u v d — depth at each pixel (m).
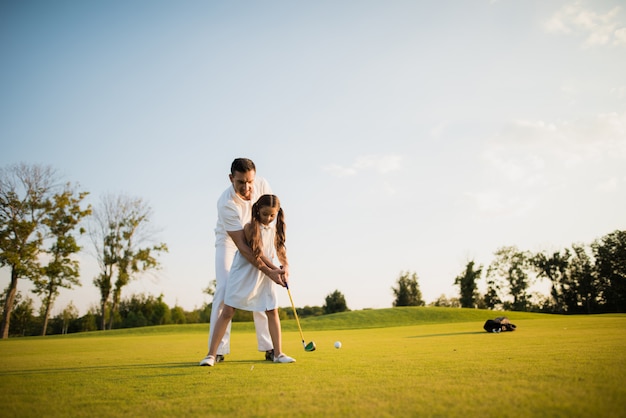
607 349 3.33
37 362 3.95
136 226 28.81
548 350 3.43
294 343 6.34
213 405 1.69
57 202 25.47
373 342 6.03
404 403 1.58
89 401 1.87
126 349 5.89
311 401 1.69
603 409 1.38
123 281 28.05
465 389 1.78
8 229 24.58
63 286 25.53
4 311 24.53
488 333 7.64
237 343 7.19
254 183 4.06
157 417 1.53
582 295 42.84
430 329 11.16
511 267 44.47
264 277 3.41
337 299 41.88
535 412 1.38
